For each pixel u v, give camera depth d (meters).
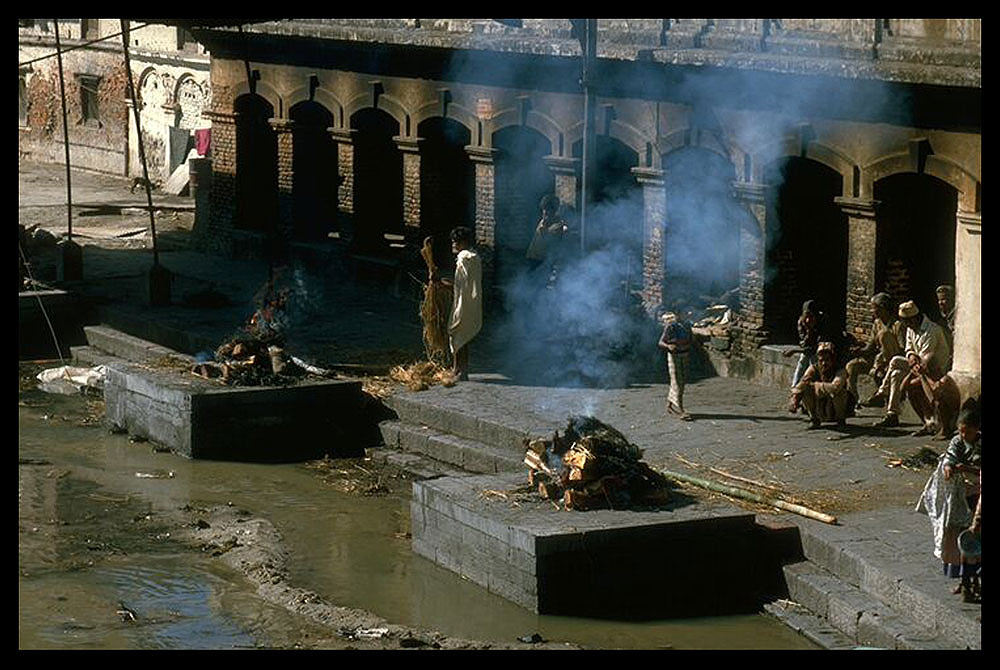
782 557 17.23
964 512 15.37
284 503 20.75
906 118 21.45
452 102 28.77
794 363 23.36
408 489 21.33
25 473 21.95
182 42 45.91
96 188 46.66
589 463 17.47
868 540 16.78
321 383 23.28
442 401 22.97
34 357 28.98
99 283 31.64
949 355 20.86
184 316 28.39
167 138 46.66
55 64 50.94
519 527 16.75
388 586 17.56
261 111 34.03
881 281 22.48
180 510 20.39
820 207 24.11
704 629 16.22
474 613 16.66
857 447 20.34
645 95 25.28
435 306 24.55
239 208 34.25
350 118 30.91
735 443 20.59
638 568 16.80
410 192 29.97
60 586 17.56
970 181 20.62
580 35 24.73
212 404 22.69
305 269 32.41
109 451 23.17
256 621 16.48
